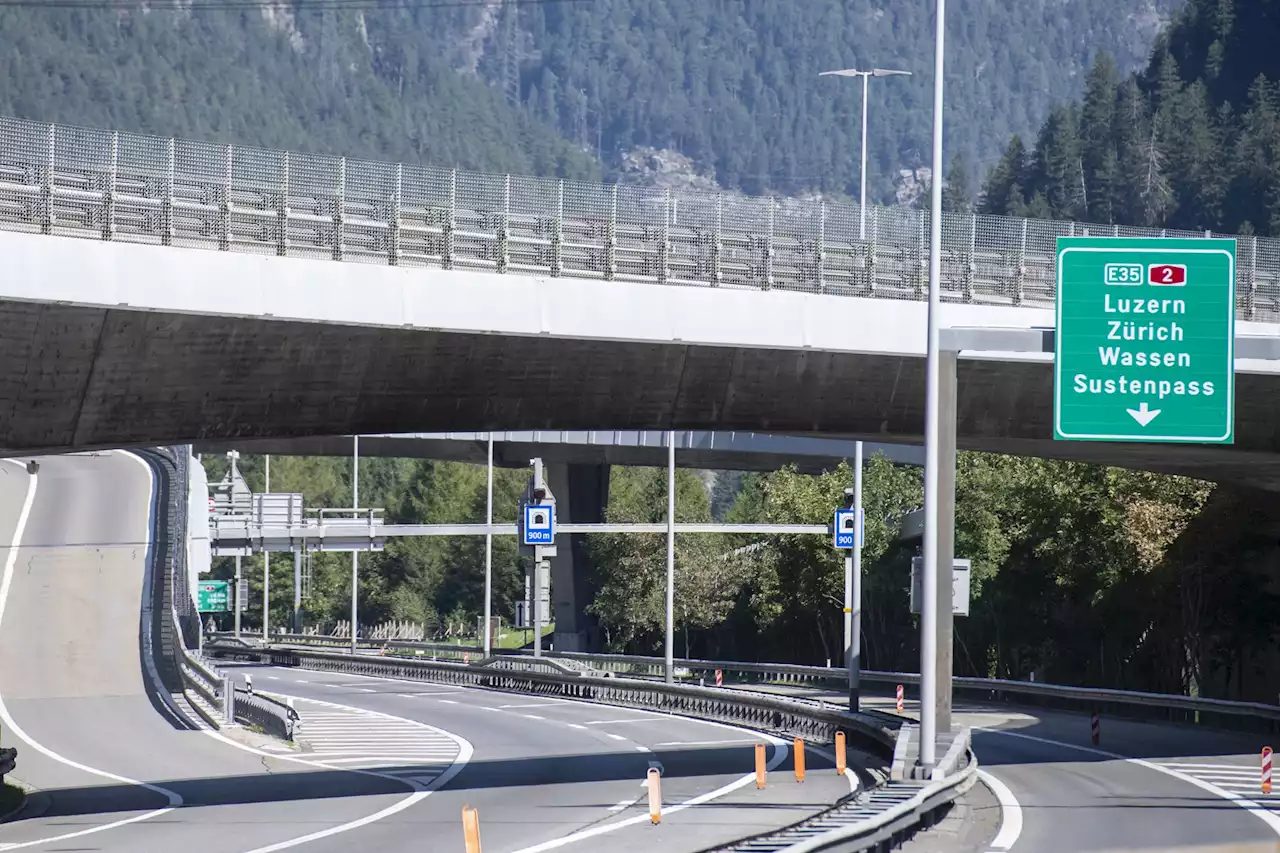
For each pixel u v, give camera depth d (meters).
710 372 68.81
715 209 69.75
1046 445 78.94
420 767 66.31
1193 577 109.00
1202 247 50.31
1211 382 50.22
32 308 54.00
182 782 62.25
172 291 56.25
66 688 97.31
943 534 51.09
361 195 62.47
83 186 56.44
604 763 67.31
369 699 108.50
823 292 71.12
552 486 185.00
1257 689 110.31
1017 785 56.56
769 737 79.00
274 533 162.75
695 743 75.94
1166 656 115.69
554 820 48.78
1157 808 49.69
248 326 58.56
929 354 49.94
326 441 170.00
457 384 64.62
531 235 65.69
